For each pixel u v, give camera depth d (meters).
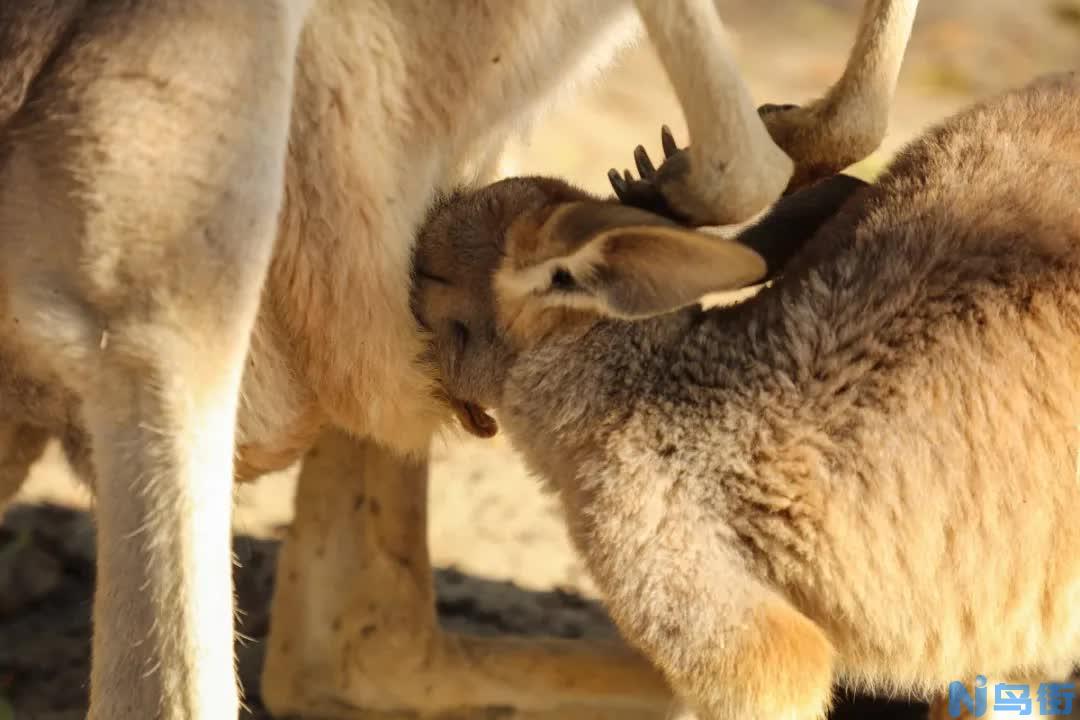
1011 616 12.95
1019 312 12.70
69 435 13.09
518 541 19.97
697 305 13.64
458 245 14.07
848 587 12.83
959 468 12.62
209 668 11.75
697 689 12.87
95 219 11.46
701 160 12.63
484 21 13.65
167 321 11.64
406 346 14.15
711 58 12.45
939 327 12.77
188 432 11.74
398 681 16.52
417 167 13.99
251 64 11.62
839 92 14.06
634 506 13.04
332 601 16.59
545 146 27.52
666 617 12.85
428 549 16.62
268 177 11.75
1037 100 14.19
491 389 14.15
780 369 13.01
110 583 11.78
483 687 16.50
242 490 20.39
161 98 11.45
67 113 11.45
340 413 14.37
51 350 11.84
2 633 18.11
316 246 13.52
